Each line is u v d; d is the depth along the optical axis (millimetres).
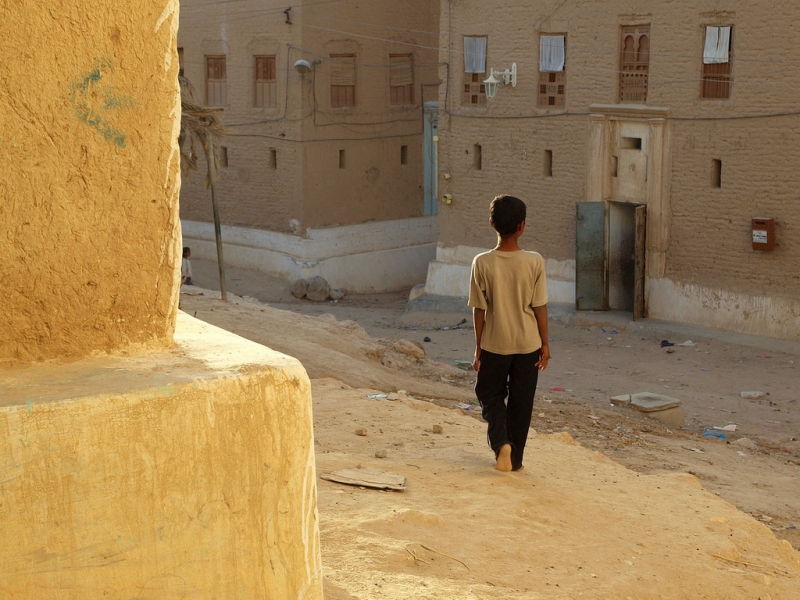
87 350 1885
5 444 1633
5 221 1771
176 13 1854
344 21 24984
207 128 14758
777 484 8188
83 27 1763
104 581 1729
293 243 25281
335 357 10828
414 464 5359
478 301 5230
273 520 1869
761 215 17062
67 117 1782
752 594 3959
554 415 10312
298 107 24484
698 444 9961
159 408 1736
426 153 27750
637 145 19094
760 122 16844
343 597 3002
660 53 18156
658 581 3852
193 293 15273
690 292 18344
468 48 21672
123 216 1865
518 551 3904
